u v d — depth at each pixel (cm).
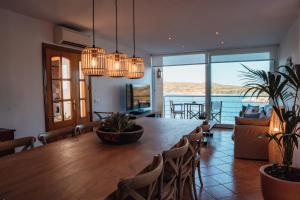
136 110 664
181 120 358
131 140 215
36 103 389
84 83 496
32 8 339
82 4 325
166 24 433
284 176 223
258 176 332
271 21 423
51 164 158
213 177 330
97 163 160
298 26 378
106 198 110
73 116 465
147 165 156
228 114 766
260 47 674
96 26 439
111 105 588
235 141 413
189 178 241
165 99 877
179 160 188
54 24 418
